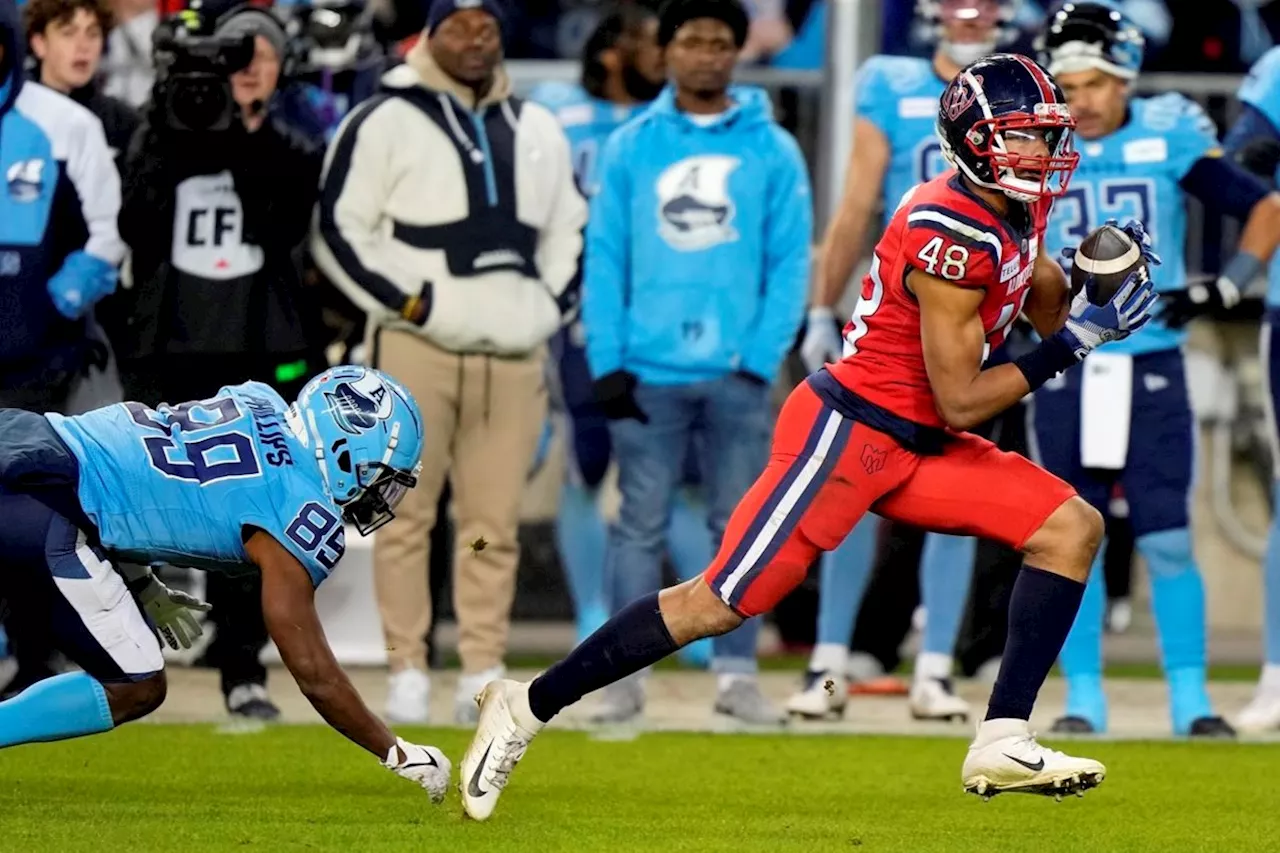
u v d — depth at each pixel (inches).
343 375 685.9
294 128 1018.7
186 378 1008.2
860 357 713.6
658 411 1034.1
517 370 1026.7
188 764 843.4
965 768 710.5
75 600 655.8
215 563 676.1
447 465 1025.5
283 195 1003.3
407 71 1026.1
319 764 849.5
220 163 995.3
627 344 1045.8
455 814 719.1
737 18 1044.5
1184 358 1046.4
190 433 673.0
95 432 667.4
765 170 1050.1
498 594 1025.5
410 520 1014.4
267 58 999.0
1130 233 694.5
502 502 1023.0
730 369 1034.7
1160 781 860.6
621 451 1039.6
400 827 684.1
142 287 1004.6
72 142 1000.2
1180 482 1037.2
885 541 1238.3
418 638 1020.5
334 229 1002.7
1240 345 1502.2
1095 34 1028.5
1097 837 703.1
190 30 995.3
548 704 708.0
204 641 1229.7
